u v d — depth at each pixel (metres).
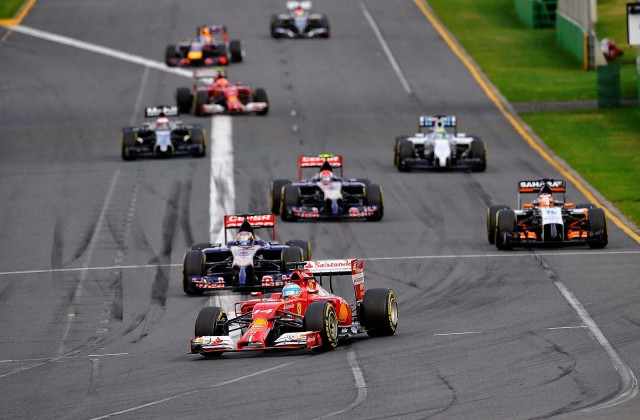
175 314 107.44
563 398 73.06
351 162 186.50
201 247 119.25
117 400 78.19
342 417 70.62
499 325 96.88
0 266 130.50
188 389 79.50
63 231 146.00
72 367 89.88
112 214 153.50
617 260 122.94
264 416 71.75
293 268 112.38
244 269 113.25
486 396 74.31
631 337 90.38
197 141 187.88
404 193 164.88
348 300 109.69
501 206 133.75
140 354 93.06
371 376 80.50
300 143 199.25
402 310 105.12
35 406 78.25
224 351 88.75
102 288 119.00
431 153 178.12
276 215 151.88
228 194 163.62
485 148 178.38
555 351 86.62
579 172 177.12
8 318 108.94
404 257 128.50
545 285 112.69
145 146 188.25
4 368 91.12
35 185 171.88
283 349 90.25
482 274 119.06
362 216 147.88
